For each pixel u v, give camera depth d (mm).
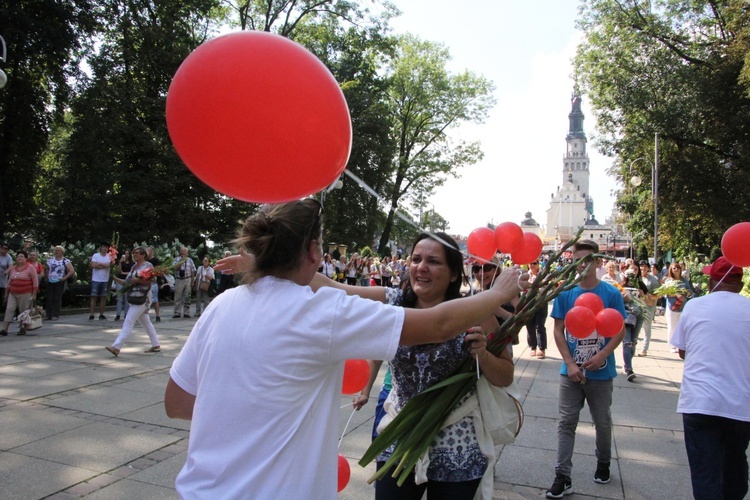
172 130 1369
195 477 1400
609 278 9953
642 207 33125
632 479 4312
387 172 34750
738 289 3406
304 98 1303
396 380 2449
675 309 10578
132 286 8539
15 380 6762
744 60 20734
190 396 1628
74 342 9617
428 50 37938
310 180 1431
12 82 19547
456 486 2250
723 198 24969
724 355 3141
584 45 27609
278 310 1458
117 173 23453
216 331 1494
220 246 24531
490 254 2564
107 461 4320
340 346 1455
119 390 6418
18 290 10281
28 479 3943
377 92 35688
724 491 3227
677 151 26641
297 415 1421
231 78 1267
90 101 21719
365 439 5031
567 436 4031
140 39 23859
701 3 24672
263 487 1364
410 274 2547
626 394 7121
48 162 27766
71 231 22203
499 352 2346
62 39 18922
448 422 2285
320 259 1656
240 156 1333
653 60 25891
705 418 3113
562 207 102812
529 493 4043
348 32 31438
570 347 4113
